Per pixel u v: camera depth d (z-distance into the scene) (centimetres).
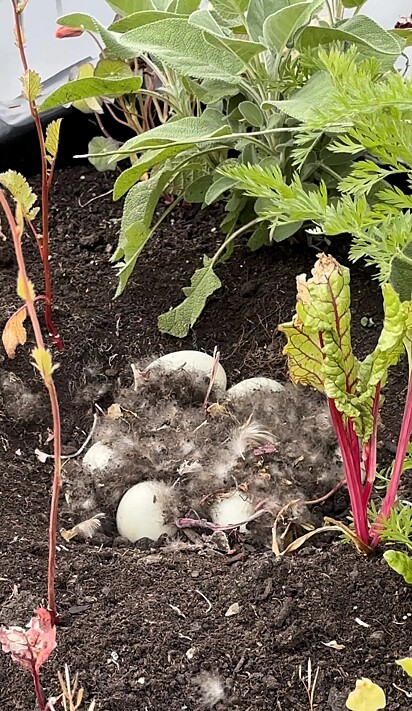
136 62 123
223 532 88
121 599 82
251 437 92
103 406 106
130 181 106
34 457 99
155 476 92
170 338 112
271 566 83
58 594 82
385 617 80
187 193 115
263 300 114
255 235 114
